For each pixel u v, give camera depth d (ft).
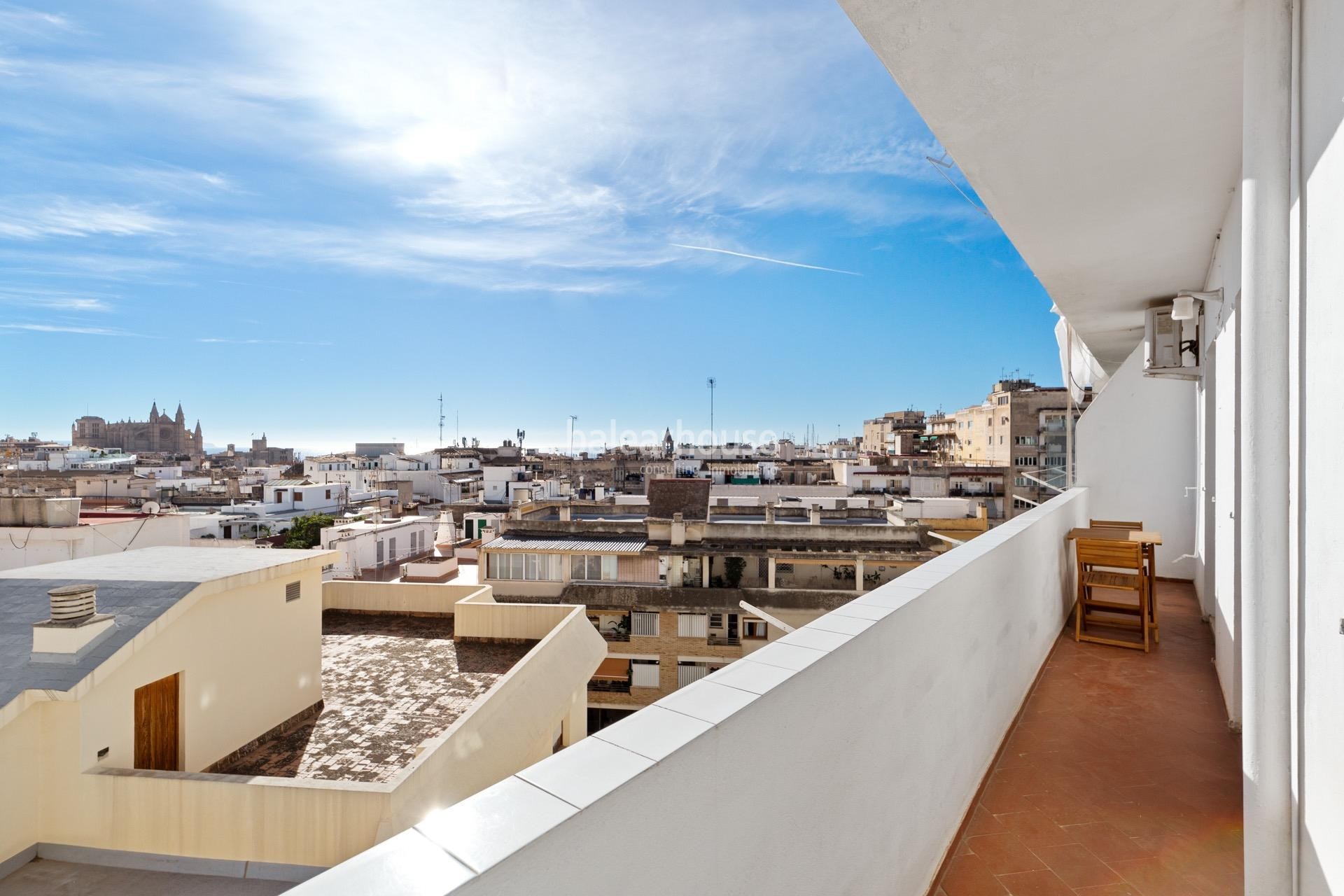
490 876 2.56
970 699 10.07
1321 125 5.64
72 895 15.87
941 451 248.93
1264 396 6.66
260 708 22.66
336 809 16.46
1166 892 7.82
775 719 4.77
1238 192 12.35
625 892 3.30
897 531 81.76
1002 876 8.27
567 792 3.19
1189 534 25.48
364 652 32.24
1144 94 8.93
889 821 6.97
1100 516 27.58
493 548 79.77
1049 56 8.07
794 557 75.97
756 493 146.30
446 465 243.60
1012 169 11.35
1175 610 21.50
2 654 18.37
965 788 9.70
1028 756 11.59
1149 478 26.48
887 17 7.36
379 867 2.56
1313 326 5.88
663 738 3.85
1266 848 6.62
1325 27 5.53
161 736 19.71
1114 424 27.43
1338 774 5.34
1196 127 9.85
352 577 96.07
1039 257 16.53
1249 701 6.84
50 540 59.88
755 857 4.52
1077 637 18.45
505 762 21.30
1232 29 7.47
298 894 2.39
